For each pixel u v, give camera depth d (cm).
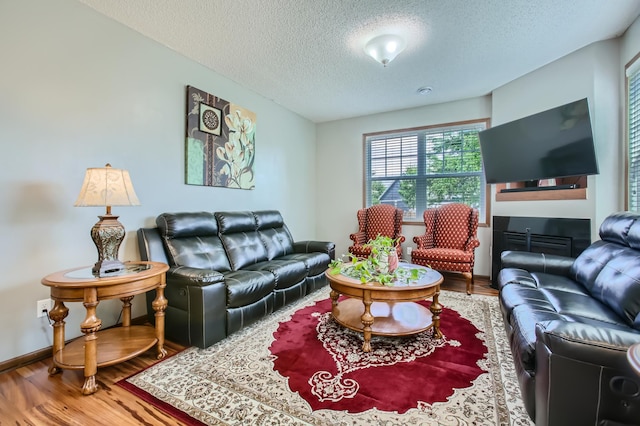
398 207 472
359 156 498
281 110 444
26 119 192
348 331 237
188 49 282
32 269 195
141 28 249
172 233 257
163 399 153
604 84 273
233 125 352
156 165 272
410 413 142
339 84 362
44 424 136
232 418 139
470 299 317
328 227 529
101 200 181
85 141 222
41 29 198
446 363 188
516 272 236
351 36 258
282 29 248
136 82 255
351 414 141
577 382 102
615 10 229
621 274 169
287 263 297
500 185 373
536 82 325
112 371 180
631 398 95
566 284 212
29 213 194
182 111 295
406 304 272
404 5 218
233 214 323
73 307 215
